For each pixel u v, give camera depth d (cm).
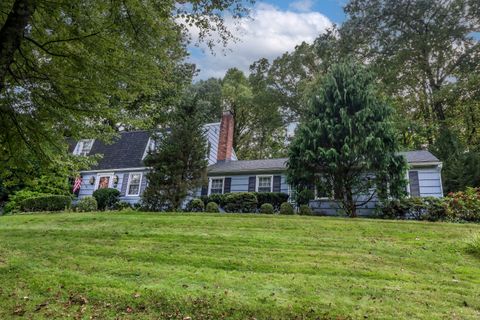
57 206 1698
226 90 3353
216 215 1186
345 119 1295
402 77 2470
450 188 1872
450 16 2298
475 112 2252
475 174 1820
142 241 826
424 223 1016
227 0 588
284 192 1677
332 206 1415
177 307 470
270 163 1845
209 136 2102
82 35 523
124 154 2116
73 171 740
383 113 1342
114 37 541
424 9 2356
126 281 558
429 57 2466
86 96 580
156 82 641
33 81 566
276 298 494
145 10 522
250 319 441
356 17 2592
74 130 637
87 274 591
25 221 1159
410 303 482
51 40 536
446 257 700
